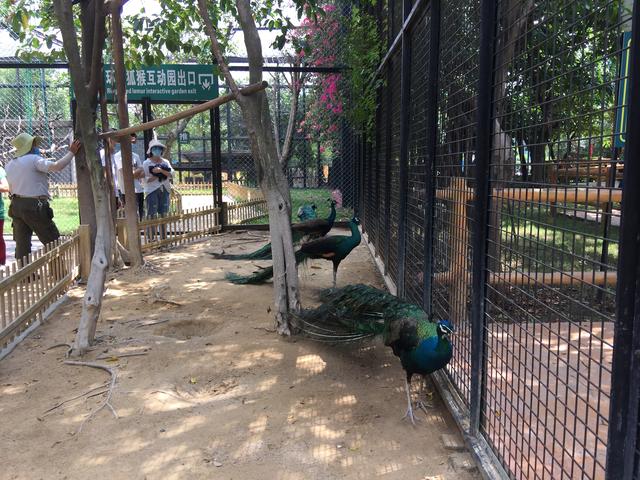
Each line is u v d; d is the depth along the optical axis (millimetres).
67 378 4219
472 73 3535
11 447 3248
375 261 8250
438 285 4172
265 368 4391
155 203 10203
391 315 3787
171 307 6102
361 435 3389
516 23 2754
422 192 4660
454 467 3016
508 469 2717
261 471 3012
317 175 14352
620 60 1850
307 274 7699
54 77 15594
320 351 4738
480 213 2943
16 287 5023
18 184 7105
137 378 4195
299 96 14602
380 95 7965
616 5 2047
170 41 6645
